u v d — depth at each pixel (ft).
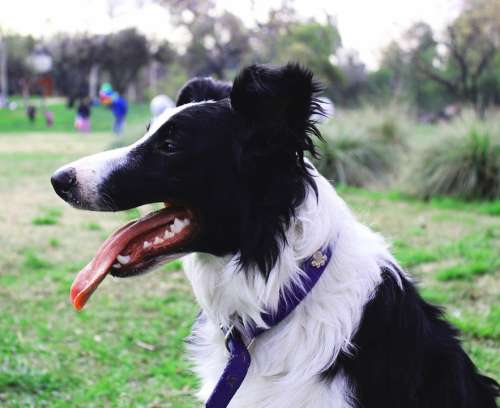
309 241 7.72
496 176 31.40
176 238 8.16
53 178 8.02
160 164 7.98
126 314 17.19
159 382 13.20
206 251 8.13
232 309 8.15
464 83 116.67
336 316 7.70
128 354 14.62
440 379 8.07
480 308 16.44
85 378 13.52
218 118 7.87
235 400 8.10
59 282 20.11
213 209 7.92
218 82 9.05
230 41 172.14
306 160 8.03
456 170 32.22
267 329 7.97
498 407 9.29
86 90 193.06
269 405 7.85
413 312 8.07
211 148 7.82
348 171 36.88
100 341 15.38
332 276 7.86
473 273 19.26
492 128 33.47
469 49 115.14
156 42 181.16
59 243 25.11
